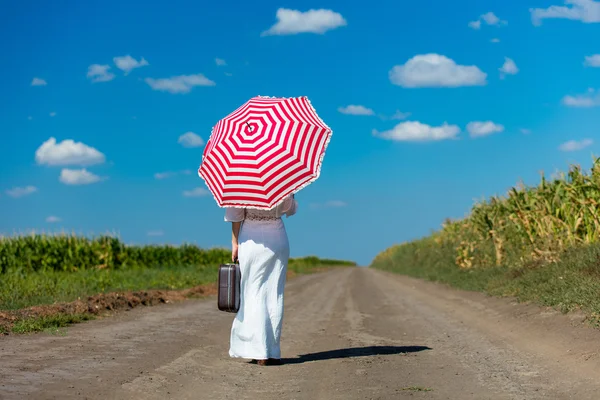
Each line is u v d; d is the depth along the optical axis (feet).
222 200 22.21
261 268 23.12
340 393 18.17
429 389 18.45
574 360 21.80
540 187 52.31
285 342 30.07
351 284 84.53
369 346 28.12
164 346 26.45
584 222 46.57
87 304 39.52
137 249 95.96
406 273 108.78
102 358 22.63
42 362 21.33
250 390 18.74
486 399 17.02
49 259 75.66
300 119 22.40
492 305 42.27
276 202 21.88
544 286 39.14
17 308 36.76
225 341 29.19
